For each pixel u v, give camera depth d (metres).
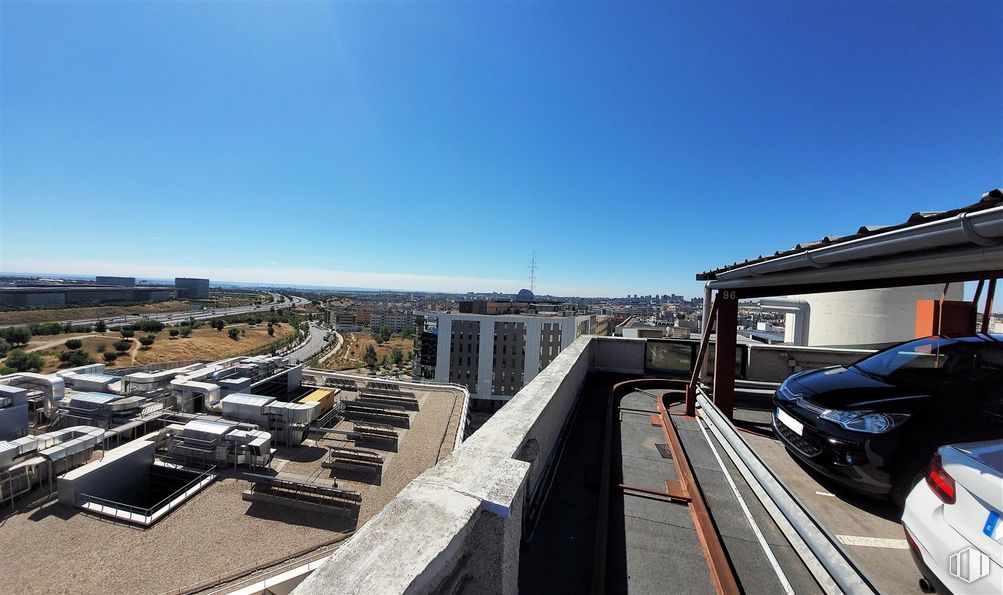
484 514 1.34
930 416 2.89
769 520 2.77
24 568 14.87
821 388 3.62
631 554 2.46
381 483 22.33
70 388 29.92
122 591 14.20
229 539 17.19
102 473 19.45
